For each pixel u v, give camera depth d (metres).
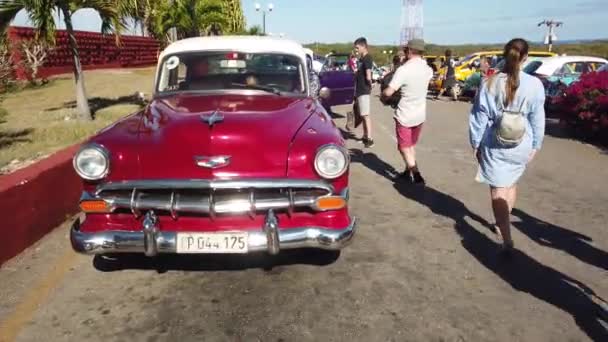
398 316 3.20
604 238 4.55
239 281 3.67
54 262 4.00
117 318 3.17
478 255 4.16
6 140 7.29
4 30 9.10
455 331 3.04
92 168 3.31
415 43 5.89
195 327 3.06
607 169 7.23
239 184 3.25
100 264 3.96
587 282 3.70
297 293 3.49
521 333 3.03
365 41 8.38
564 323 3.14
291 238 3.34
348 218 3.53
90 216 3.40
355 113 8.96
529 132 3.88
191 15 20.62
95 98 13.79
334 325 3.09
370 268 3.89
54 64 23.47
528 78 3.77
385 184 6.33
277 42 5.09
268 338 2.95
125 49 32.97
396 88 5.97
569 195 5.89
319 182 3.35
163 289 3.55
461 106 15.95
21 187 4.15
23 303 3.34
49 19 8.93
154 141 3.39
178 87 4.87
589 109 9.29
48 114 10.59
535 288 3.60
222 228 3.37
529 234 4.64
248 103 4.20
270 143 3.38
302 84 4.86
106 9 9.71
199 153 3.32
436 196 5.81
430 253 4.20
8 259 4.00
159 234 3.31
